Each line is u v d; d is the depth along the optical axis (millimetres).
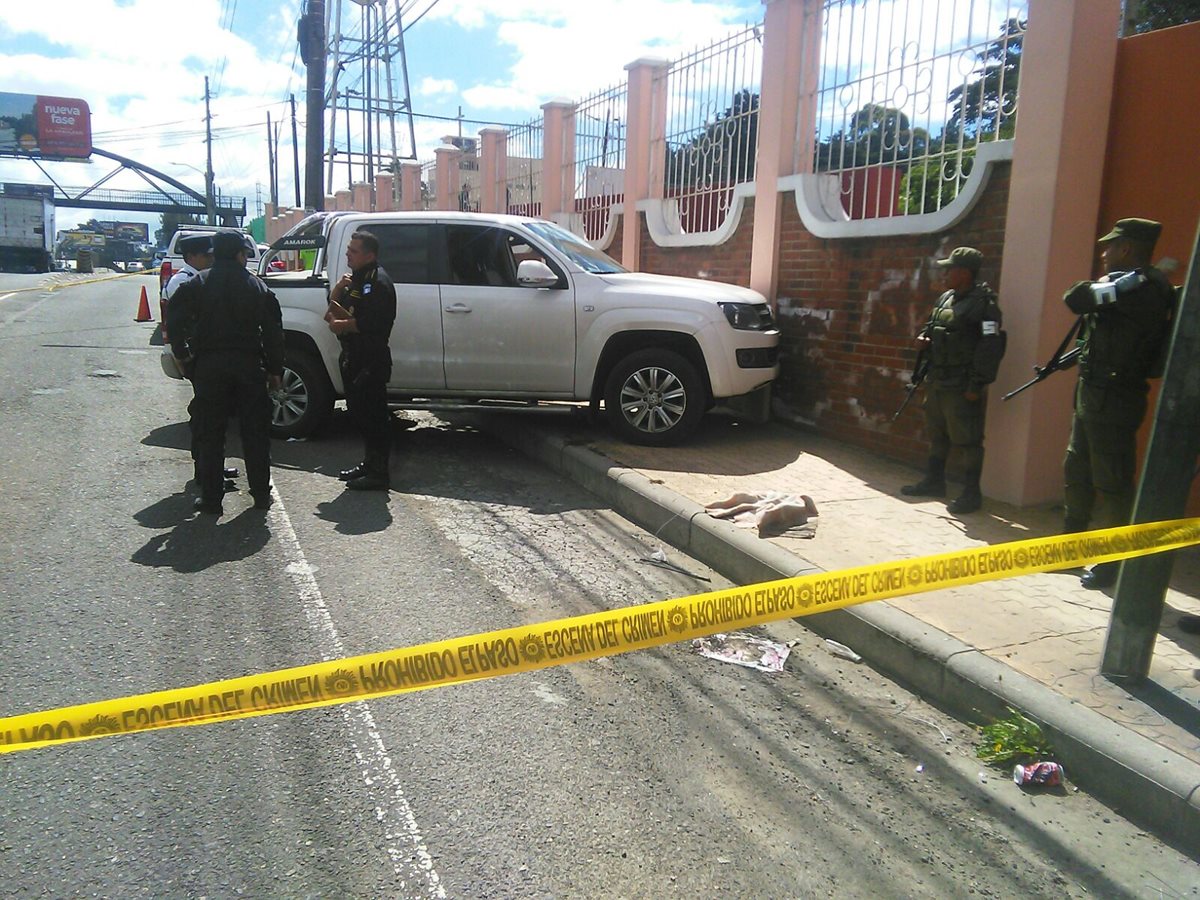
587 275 7531
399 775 3178
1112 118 5676
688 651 4266
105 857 2705
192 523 5641
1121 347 4492
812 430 8062
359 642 4113
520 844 2852
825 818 3072
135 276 43812
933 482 6234
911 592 3475
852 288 7516
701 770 3312
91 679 3664
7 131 61906
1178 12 9062
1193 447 3434
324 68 19375
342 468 7133
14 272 45531
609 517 6258
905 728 3674
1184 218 5328
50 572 4742
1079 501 4941
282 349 5996
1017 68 6117
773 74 8117
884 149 7211
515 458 7840
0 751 2672
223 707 2840
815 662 4219
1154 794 3049
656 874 2752
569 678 3945
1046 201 5641
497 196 14742
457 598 4691
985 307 5625
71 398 9188
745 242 8812
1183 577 4836
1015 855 2928
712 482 6430
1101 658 3760
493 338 7484
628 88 10312
